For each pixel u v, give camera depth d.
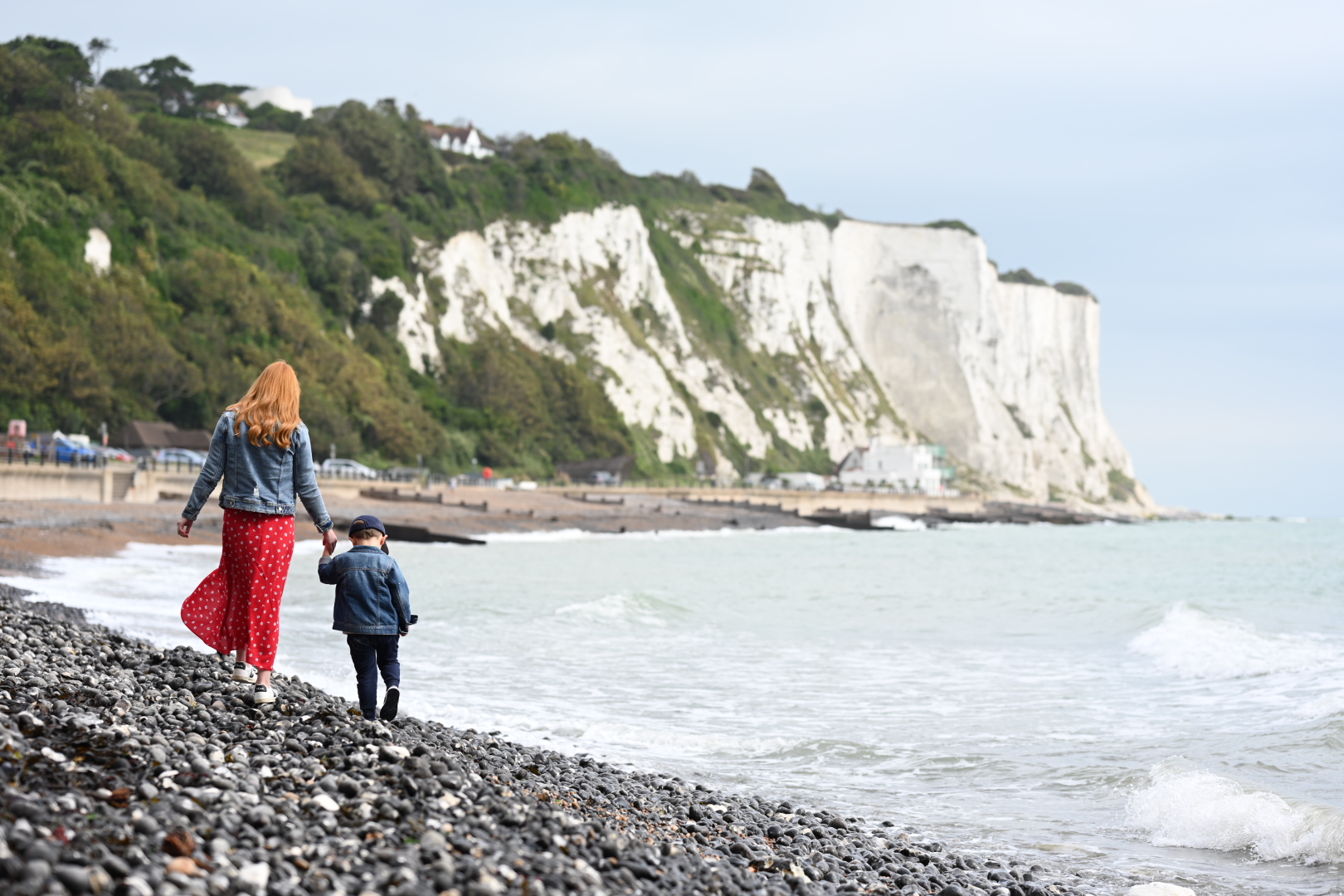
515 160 150.25
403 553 48.97
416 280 113.81
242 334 86.50
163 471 62.53
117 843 4.32
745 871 6.52
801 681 16.19
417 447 94.56
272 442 7.72
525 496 88.56
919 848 8.12
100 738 5.76
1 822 4.20
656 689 15.30
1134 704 14.39
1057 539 90.00
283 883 4.35
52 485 52.84
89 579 24.16
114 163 88.50
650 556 52.84
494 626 22.06
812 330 175.88
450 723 11.87
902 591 34.41
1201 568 49.75
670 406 133.88
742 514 100.56
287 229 107.31
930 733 12.49
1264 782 9.95
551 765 9.09
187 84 155.88
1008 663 18.38
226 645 7.86
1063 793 9.91
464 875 4.78
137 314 77.56
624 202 148.00
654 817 7.62
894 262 190.88
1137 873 7.70
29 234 75.69
